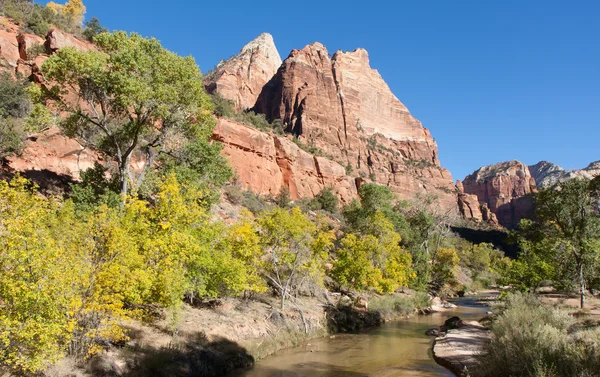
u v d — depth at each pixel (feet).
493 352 39.24
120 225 39.60
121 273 33.94
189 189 52.06
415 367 50.39
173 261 42.60
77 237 33.88
